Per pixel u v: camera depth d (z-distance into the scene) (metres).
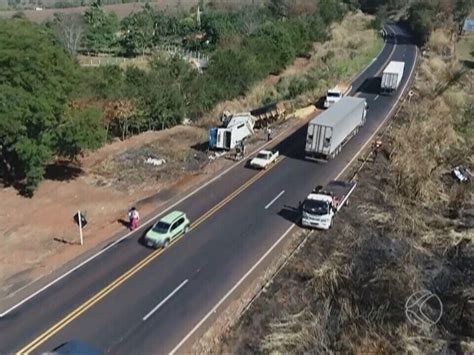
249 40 79.94
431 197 34.16
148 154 44.50
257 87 67.56
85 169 41.00
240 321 22.00
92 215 33.09
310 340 19.88
